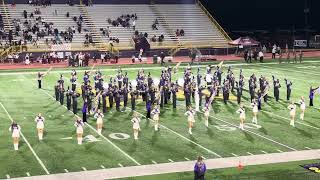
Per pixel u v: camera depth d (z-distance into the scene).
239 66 53.59
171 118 29.67
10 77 45.47
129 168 20.55
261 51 60.44
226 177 19.41
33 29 59.69
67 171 20.16
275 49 61.66
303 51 70.75
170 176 19.55
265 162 21.38
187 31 67.19
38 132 25.16
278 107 32.81
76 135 25.69
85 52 59.00
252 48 65.50
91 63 56.19
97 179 19.22
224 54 65.69
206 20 69.81
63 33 60.41
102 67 52.75
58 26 61.78
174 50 63.41
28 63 55.09
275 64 55.47
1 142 24.33
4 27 59.44
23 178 19.31
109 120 29.05
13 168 20.50
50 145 23.84
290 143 24.42
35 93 37.41
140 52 57.84
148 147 23.64
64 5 65.25
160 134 25.98
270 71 49.25
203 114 30.78
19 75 46.75
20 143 24.14
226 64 55.50
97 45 60.34
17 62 56.06
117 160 21.62
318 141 24.81
